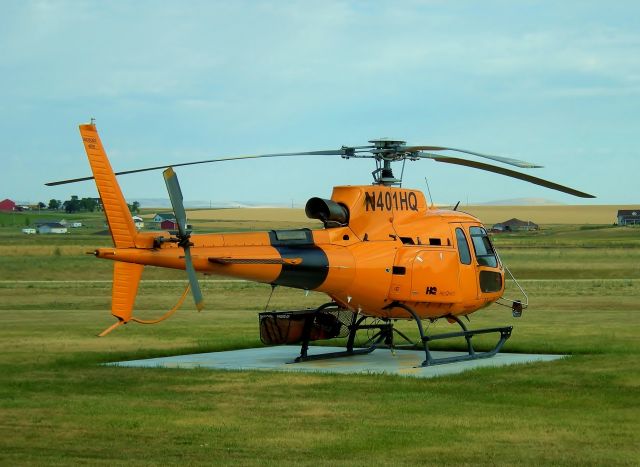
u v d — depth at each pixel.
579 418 13.29
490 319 31.30
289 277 18.17
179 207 16.28
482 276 20.80
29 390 15.75
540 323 28.95
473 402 14.57
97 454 11.35
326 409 14.05
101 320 30.16
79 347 22.30
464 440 12.02
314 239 18.70
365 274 18.95
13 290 47.03
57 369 18.14
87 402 14.63
